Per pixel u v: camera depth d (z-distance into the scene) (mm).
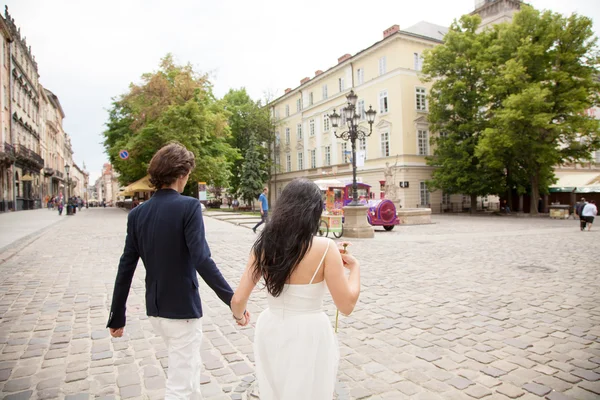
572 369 3227
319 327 1645
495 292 5805
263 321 1720
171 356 1963
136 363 3420
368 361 3434
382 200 16719
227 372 3236
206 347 3803
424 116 33156
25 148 37781
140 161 32938
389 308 5047
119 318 2016
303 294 1639
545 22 25484
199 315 2004
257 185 42812
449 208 34938
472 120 29359
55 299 5551
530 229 16578
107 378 3129
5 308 5105
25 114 41594
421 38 32906
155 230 1917
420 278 6820
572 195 32938
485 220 23609
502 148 25969
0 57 31609
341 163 40000
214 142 35656
